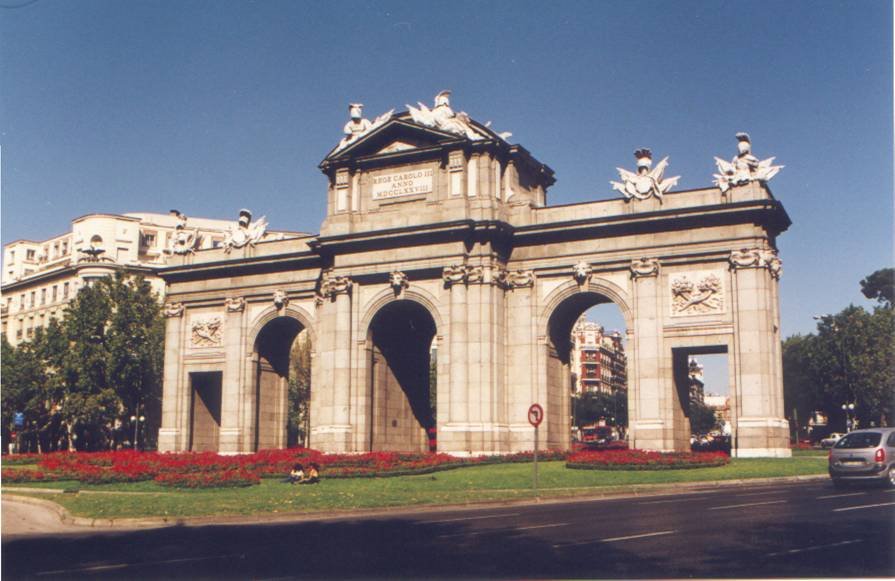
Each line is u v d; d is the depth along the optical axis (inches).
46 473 1918.1
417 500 1332.4
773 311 2193.7
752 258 2155.5
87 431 3924.7
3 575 747.4
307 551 850.8
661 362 2228.1
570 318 2490.2
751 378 2122.3
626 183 2336.4
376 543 898.7
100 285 3730.3
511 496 1382.9
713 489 1519.4
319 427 2511.1
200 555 842.2
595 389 7475.4
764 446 2087.8
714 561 724.7
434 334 2815.0
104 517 1181.1
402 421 2628.0
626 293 2297.0
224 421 2778.1
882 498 1198.9
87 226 5032.0
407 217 2442.2
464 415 2292.1
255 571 740.0
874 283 4315.9
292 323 2824.8
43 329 4060.0
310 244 2588.6
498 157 2438.5
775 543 813.2
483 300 2338.8
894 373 3954.2
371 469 1905.8
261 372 2832.2
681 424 2273.6
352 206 2539.4
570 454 2199.8
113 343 3595.0
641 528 949.2
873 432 1419.8
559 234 2365.9
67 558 841.5
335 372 2479.1
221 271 2859.3
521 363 2383.1
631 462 1855.3
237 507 1258.6
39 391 3750.0
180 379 2893.7
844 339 4146.2
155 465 2012.8
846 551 762.2
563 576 679.7
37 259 5492.1
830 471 1418.6
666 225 2256.4
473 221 2336.4
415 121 2466.8
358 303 2492.6
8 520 1222.9
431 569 725.3
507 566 729.6
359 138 2529.5
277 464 2047.2
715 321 2191.2
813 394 4367.6
